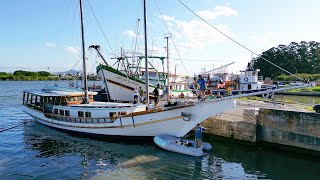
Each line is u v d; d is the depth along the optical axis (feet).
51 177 52.37
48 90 104.17
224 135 79.77
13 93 276.82
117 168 57.00
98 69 121.80
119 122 73.82
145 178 52.26
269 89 63.36
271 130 73.41
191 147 66.28
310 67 367.04
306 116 67.21
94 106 80.38
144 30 75.36
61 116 84.64
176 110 70.33
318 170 59.11
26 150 69.77
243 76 156.87
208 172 56.39
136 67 129.80
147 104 76.79
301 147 68.18
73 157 63.98
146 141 74.54
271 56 378.53
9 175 53.21
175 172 55.62
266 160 64.69
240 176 55.16
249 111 77.05
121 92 119.96
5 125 103.40
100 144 74.18
